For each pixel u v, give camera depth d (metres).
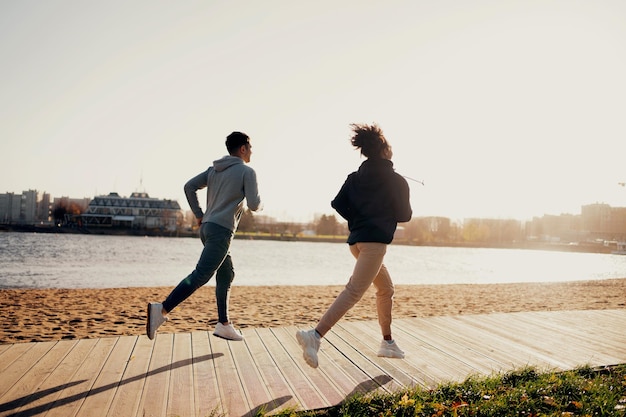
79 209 176.00
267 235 154.38
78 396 2.69
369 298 11.27
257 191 3.74
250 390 2.90
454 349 4.08
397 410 2.69
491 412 2.69
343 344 4.14
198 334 4.32
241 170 3.73
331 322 3.11
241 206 3.84
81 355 3.52
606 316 5.99
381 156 3.37
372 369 3.42
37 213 193.12
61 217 168.50
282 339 4.20
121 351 3.66
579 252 155.00
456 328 5.00
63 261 33.59
